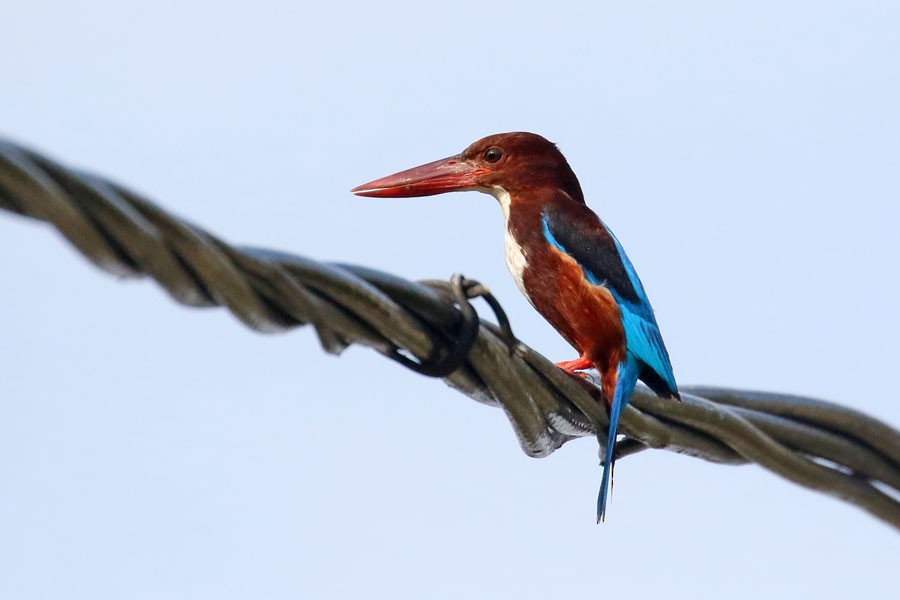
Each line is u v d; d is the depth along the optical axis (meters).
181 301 6.57
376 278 7.63
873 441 10.82
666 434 10.27
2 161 5.61
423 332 7.93
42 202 5.75
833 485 10.79
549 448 9.65
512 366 8.66
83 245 5.98
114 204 6.02
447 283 8.12
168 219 6.28
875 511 11.00
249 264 6.75
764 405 10.64
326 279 7.27
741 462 10.62
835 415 10.70
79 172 5.93
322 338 7.49
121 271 6.23
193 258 6.44
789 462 10.59
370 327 7.69
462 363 8.30
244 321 6.88
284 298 6.98
